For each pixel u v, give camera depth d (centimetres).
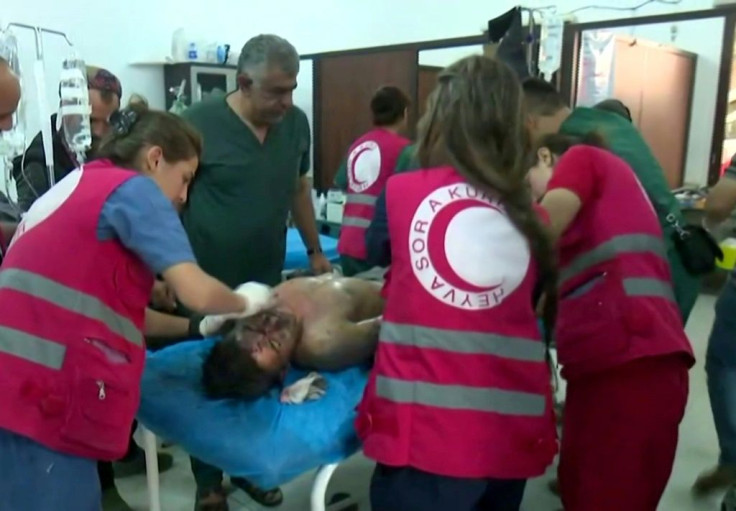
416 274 128
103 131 237
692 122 568
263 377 155
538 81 181
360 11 586
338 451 145
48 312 121
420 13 583
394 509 130
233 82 518
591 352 157
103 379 123
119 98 246
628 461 158
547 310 138
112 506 212
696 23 545
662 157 561
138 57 498
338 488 233
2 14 417
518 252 127
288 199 223
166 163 137
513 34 233
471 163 124
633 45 515
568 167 154
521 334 129
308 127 230
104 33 475
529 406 130
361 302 181
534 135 139
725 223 237
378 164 292
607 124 187
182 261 122
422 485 127
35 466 122
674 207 186
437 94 130
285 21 573
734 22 507
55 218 124
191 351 180
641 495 160
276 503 222
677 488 236
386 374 131
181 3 514
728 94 521
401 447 127
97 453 126
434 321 127
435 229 127
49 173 212
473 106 124
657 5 513
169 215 125
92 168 130
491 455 126
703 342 380
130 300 128
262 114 201
